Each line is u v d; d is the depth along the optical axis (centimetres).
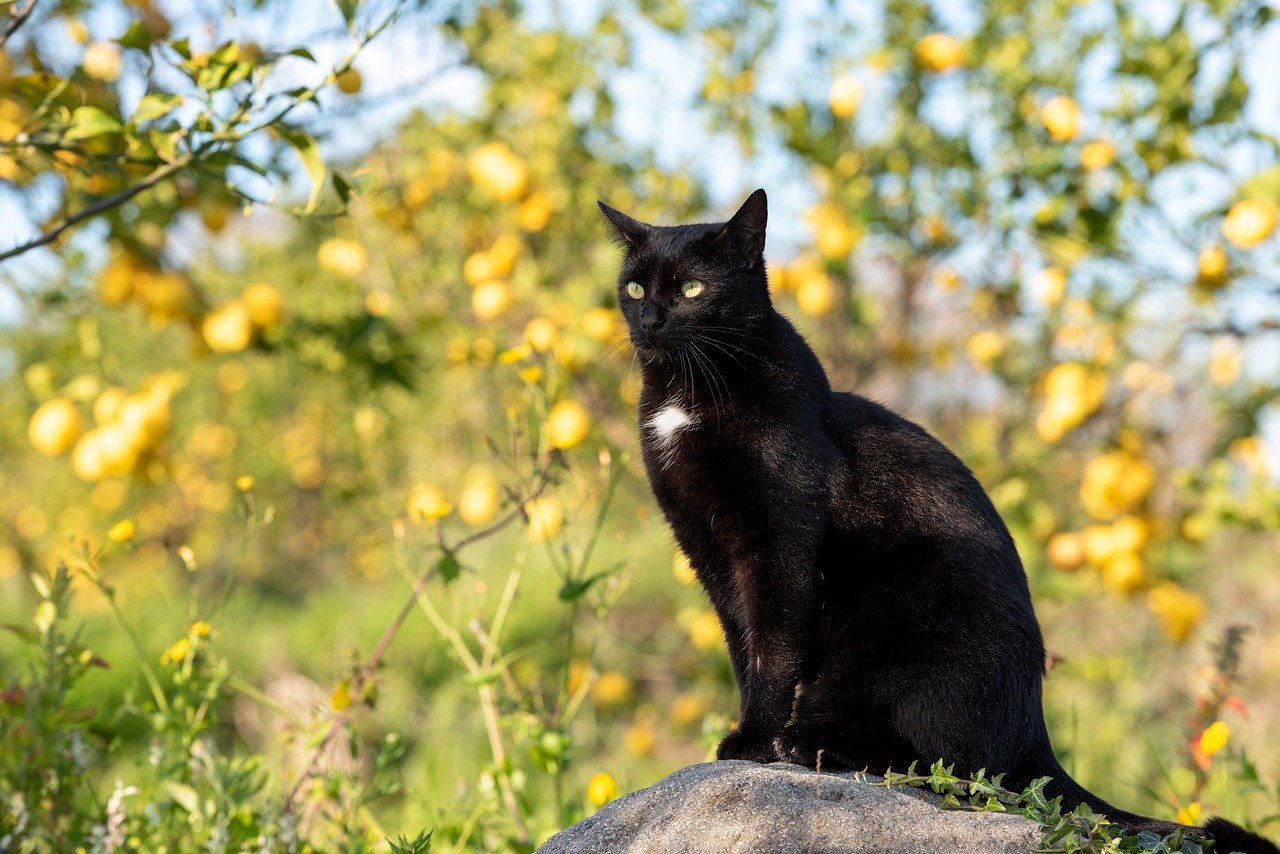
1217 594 1020
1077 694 923
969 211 773
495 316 759
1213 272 696
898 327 898
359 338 746
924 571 428
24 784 464
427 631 1107
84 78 590
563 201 838
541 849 354
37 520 1230
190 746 528
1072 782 422
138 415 669
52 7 635
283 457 1182
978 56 777
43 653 492
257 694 569
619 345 660
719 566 470
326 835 545
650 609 1082
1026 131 768
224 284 945
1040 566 849
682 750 913
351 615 1210
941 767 364
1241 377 801
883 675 422
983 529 440
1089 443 811
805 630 439
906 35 819
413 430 1067
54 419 674
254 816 521
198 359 767
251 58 566
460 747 904
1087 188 729
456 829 569
